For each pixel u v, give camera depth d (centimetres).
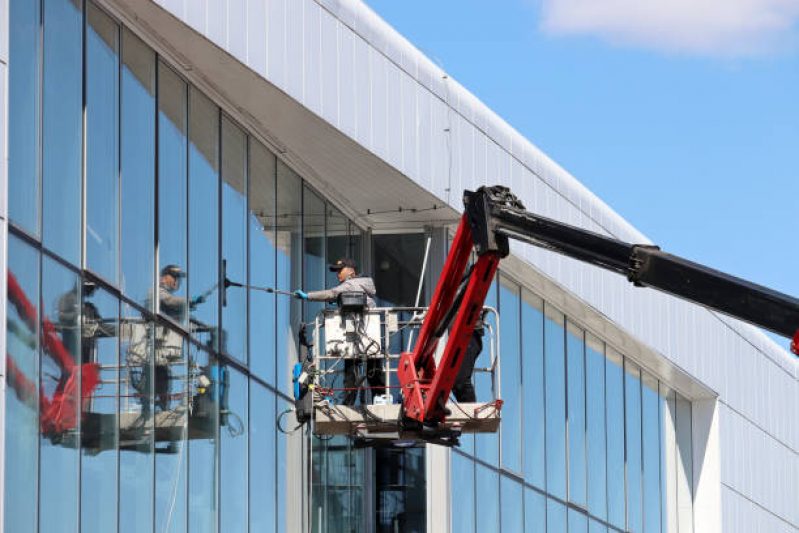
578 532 5288
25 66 2561
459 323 2770
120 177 2930
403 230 4450
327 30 3572
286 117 3544
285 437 3797
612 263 2264
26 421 2498
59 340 2638
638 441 5906
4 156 2419
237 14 3184
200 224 3341
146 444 2980
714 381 6112
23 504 2475
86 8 2814
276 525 3688
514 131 4562
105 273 2844
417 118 4000
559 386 5244
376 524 4338
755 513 6488
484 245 2598
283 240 3866
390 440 3184
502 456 4766
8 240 2469
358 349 3186
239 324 3541
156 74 3128
